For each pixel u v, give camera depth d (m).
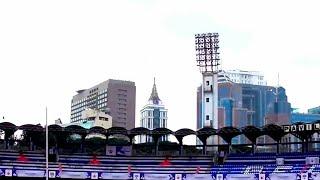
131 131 117.81
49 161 113.44
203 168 113.44
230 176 103.25
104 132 117.19
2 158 110.38
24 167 105.75
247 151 126.94
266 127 113.94
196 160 117.44
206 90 173.50
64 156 115.06
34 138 124.25
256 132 116.62
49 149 115.62
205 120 172.38
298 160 112.56
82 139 118.69
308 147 120.44
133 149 127.06
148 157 118.12
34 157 113.69
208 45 170.50
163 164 116.56
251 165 113.19
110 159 117.00
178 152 122.75
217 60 172.38
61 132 115.31
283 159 111.50
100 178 106.31
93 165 112.62
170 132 118.69
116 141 149.00
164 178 105.69
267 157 115.19
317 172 100.12
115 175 106.44
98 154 117.44
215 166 114.56
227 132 117.44
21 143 126.69
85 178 106.00
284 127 114.94
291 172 103.00
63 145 125.12
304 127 111.81
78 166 111.31
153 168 113.75
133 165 115.69
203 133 119.12
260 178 100.81
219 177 103.75
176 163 116.88
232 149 126.62
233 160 116.50
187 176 104.94
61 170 106.00
